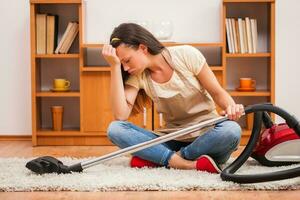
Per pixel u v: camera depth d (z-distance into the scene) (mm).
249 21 3510
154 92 2342
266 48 3711
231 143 2256
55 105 3762
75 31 3557
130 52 2238
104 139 3506
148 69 2354
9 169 2295
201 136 2271
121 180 2037
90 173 2197
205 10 3703
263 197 1843
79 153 3135
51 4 3697
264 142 2408
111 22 3709
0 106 3750
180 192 1937
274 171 2117
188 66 2305
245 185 1971
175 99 2322
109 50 2252
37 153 3145
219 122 2143
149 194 1909
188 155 2316
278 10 3717
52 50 3535
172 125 2434
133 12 3705
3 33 3723
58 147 3424
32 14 3469
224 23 3449
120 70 2297
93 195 1902
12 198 1867
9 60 3730
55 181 2031
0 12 3711
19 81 3744
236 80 3750
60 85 3568
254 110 2115
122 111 2320
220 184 1972
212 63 3705
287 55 3732
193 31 3707
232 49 3512
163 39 3549
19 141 3709
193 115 2381
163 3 3705
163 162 2314
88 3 3701
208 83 2293
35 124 3467
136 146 2178
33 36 3475
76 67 3742
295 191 1930
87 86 3475
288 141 2396
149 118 3434
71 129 3641
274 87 3463
